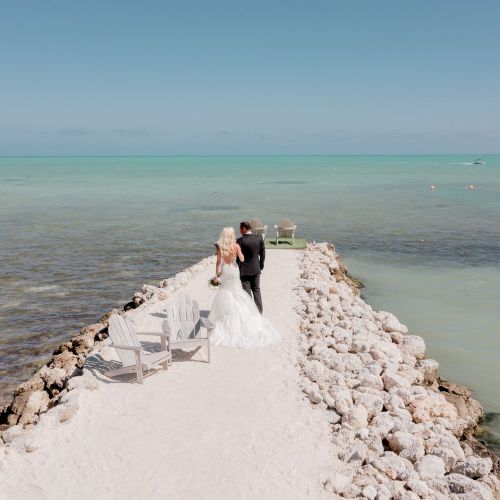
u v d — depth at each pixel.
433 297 17.70
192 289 14.81
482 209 44.31
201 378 8.58
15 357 12.97
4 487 5.82
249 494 5.63
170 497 5.60
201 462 6.22
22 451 6.48
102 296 18.41
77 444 6.65
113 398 7.87
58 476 6.00
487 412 9.56
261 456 6.34
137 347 8.18
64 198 57.88
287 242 22.25
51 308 16.94
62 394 8.39
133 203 51.72
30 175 118.38
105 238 30.23
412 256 24.64
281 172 131.50
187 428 7.00
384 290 18.77
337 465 6.17
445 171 134.50
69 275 21.30
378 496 5.48
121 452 6.45
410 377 9.05
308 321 11.48
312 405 7.66
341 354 9.41
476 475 6.18
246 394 7.99
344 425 7.00
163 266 23.16
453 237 29.55
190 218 39.62
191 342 9.09
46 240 29.36
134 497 5.61
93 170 150.62
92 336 12.59
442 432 7.26
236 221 37.62
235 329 10.22
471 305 16.66
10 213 43.06
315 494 5.62
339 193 63.41
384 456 6.32
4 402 10.59
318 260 18.69
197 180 94.81
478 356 12.36
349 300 13.75
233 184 82.56
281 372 8.80
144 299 14.92
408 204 49.16
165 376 8.66
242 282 11.39
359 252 25.75
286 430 6.96
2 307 16.97
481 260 23.48
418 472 6.09
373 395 7.65
